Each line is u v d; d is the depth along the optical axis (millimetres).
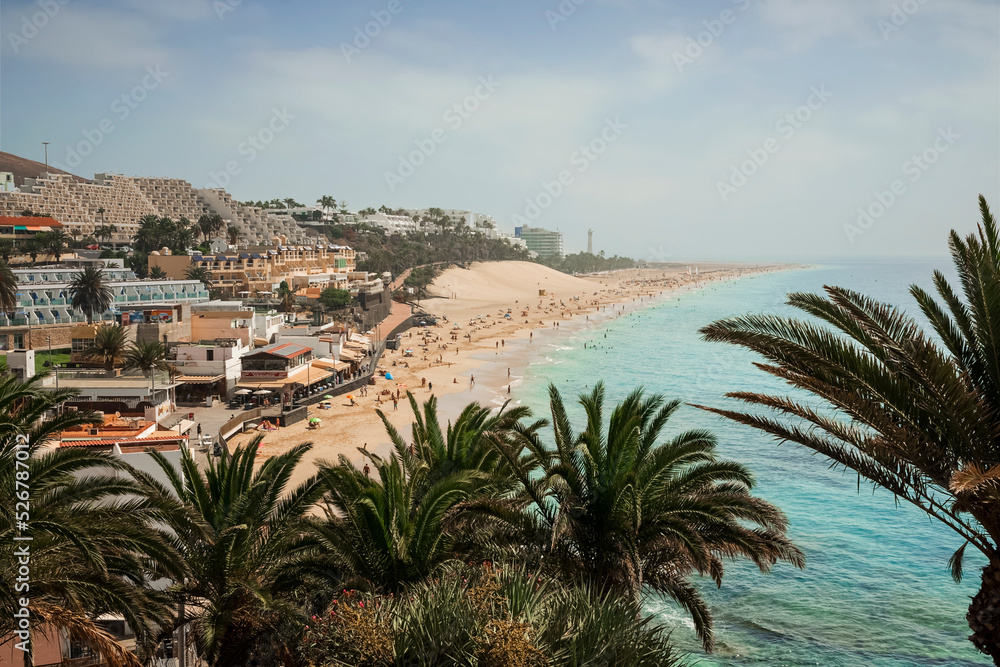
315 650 12812
